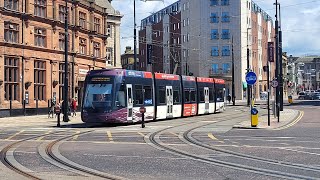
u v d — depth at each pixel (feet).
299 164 42.42
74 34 163.43
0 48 128.26
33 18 141.90
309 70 599.57
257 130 80.38
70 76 160.66
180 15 324.19
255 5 332.80
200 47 297.94
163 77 111.65
